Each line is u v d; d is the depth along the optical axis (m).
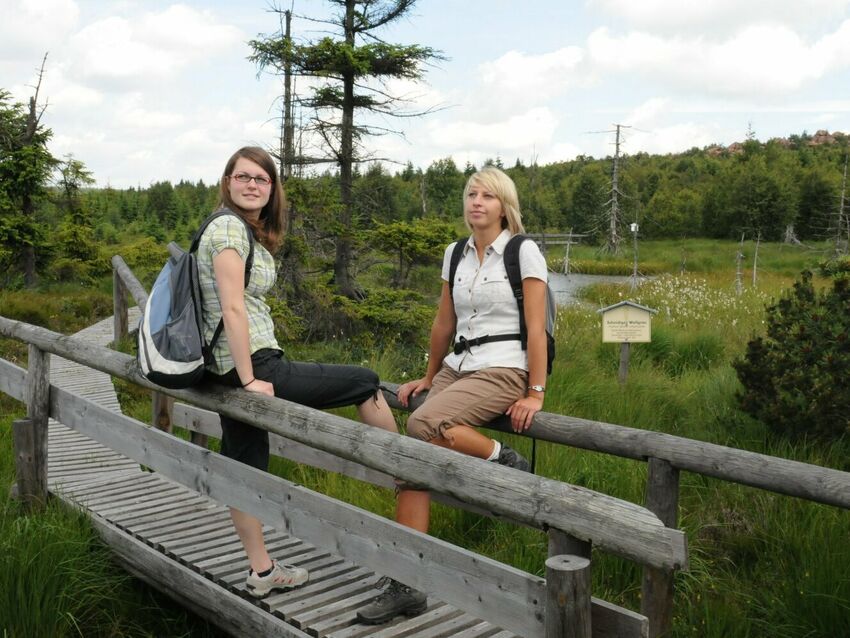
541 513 2.22
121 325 12.48
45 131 23.66
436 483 2.51
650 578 3.29
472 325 3.38
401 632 3.11
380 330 11.53
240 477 3.40
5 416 8.55
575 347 10.56
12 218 22.19
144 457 4.06
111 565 4.29
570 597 2.11
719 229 61.53
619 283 27.30
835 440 6.00
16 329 5.12
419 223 12.38
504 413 3.36
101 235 55.50
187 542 4.23
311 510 3.04
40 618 3.65
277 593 3.53
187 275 3.17
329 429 2.87
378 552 2.79
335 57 11.66
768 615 3.91
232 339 3.09
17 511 4.76
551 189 78.00
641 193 71.62
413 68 12.16
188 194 88.44
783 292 17.23
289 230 12.16
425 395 3.76
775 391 6.33
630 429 3.36
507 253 3.30
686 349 10.82
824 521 4.57
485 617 2.42
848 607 3.67
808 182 59.50
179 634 4.00
